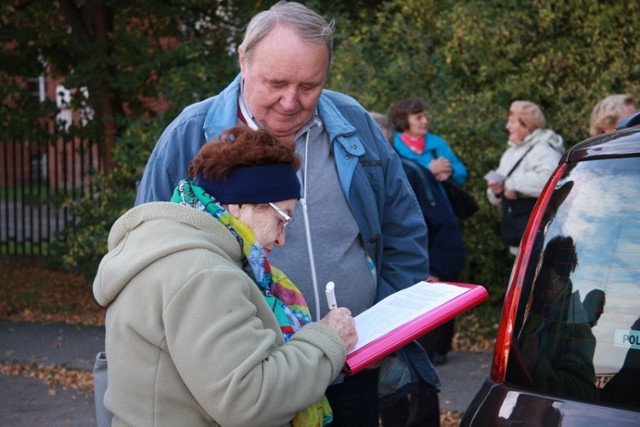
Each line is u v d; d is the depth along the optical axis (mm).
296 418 2408
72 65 10586
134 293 2178
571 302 2346
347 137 3107
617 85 7855
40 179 11656
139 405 2176
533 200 6695
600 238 2352
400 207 3316
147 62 9477
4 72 10406
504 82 8094
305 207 2988
